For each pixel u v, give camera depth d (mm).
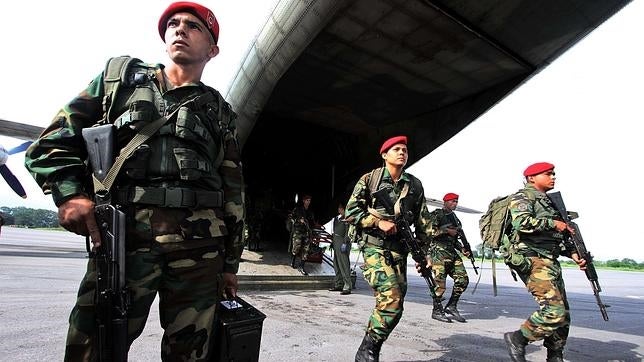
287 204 11445
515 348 3381
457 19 6117
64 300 5133
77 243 28094
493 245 3924
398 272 3295
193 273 1617
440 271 5633
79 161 1527
